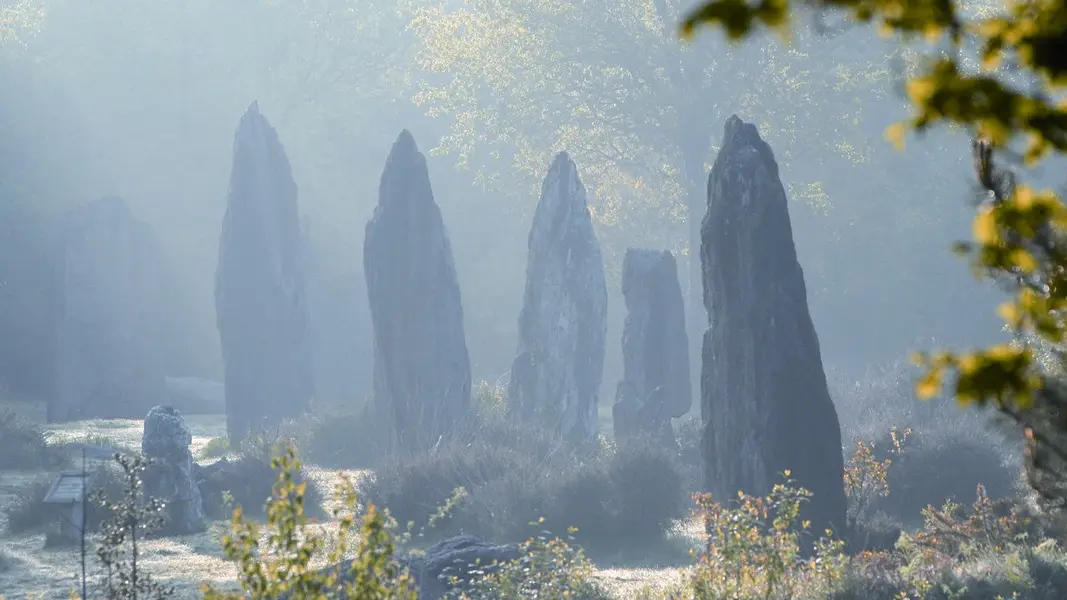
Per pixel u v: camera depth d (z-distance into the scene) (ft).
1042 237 26.55
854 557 204.13
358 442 435.94
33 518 302.66
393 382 418.51
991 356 22.90
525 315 447.83
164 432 302.25
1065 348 59.93
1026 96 20.92
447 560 189.67
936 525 236.22
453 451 326.65
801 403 239.50
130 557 247.70
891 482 324.60
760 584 166.09
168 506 296.30
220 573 232.94
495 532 285.43
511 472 302.04
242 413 502.38
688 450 428.56
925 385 23.43
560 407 439.22
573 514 282.15
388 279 423.64
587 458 381.81
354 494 84.38
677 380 462.19
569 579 173.99
